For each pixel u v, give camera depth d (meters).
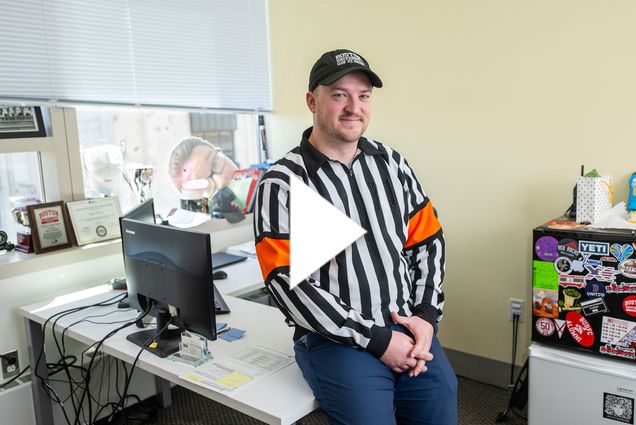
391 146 2.98
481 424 2.48
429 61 2.77
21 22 2.30
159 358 1.71
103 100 2.64
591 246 1.93
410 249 1.78
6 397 2.27
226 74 3.23
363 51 3.01
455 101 2.71
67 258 2.40
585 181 2.07
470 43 2.62
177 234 1.69
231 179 3.35
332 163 1.61
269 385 1.52
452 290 2.87
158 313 1.84
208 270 1.61
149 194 2.83
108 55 2.63
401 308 1.63
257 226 1.58
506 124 2.57
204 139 3.25
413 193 1.77
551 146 2.46
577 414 2.00
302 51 3.30
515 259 2.63
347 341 1.46
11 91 2.30
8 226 2.50
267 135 3.55
